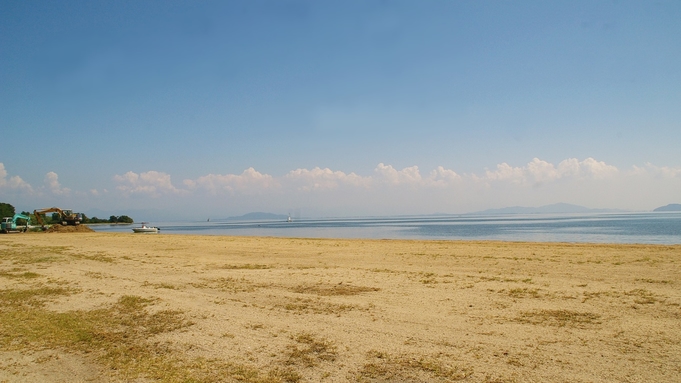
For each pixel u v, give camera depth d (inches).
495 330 366.0
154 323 409.1
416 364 291.9
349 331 371.6
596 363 284.8
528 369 277.9
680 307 422.9
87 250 1178.6
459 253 974.4
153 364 301.7
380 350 321.7
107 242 1494.8
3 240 1620.3
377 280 629.6
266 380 269.7
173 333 375.6
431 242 1386.6
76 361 311.1
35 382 275.0
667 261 745.6
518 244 1211.9
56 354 326.3
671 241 1685.5
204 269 781.9
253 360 306.0
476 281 599.5
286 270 753.6
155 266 828.6
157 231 2657.5
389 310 443.2
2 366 303.3
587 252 927.7
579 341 331.0
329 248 1193.4
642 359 289.3
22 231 2308.1
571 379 260.1
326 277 665.6
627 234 2212.1
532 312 421.7
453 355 307.6
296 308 461.1
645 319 385.7
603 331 354.3
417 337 351.3
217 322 407.5
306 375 277.0
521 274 652.7
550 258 834.2
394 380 265.9
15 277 700.0
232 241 1541.6
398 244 1307.8
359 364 294.4
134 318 428.1
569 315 407.2
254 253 1077.8
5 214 3848.4
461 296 502.6
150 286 605.6
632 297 472.4
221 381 269.6
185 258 970.7
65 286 611.5
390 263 829.2
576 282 571.2
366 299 499.8
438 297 500.4
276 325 394.6
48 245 1363.2
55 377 282.8
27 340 359.9
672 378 257.1
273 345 338.3
